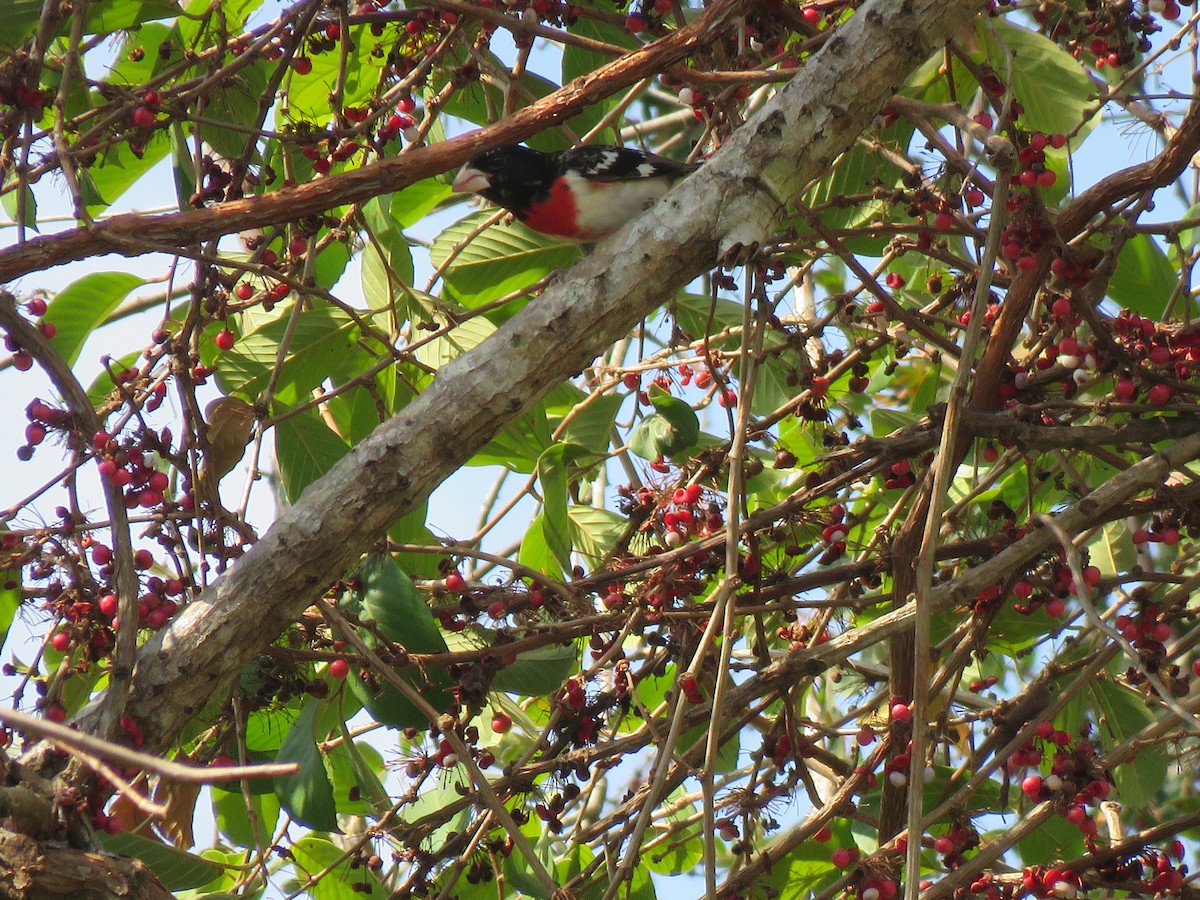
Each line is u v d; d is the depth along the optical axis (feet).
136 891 17.94
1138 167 25.36
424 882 24.81
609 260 21.04
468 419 20.49
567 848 32.40
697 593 26.03
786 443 36.68
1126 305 31.76
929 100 32.89
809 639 30.96
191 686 19.94
